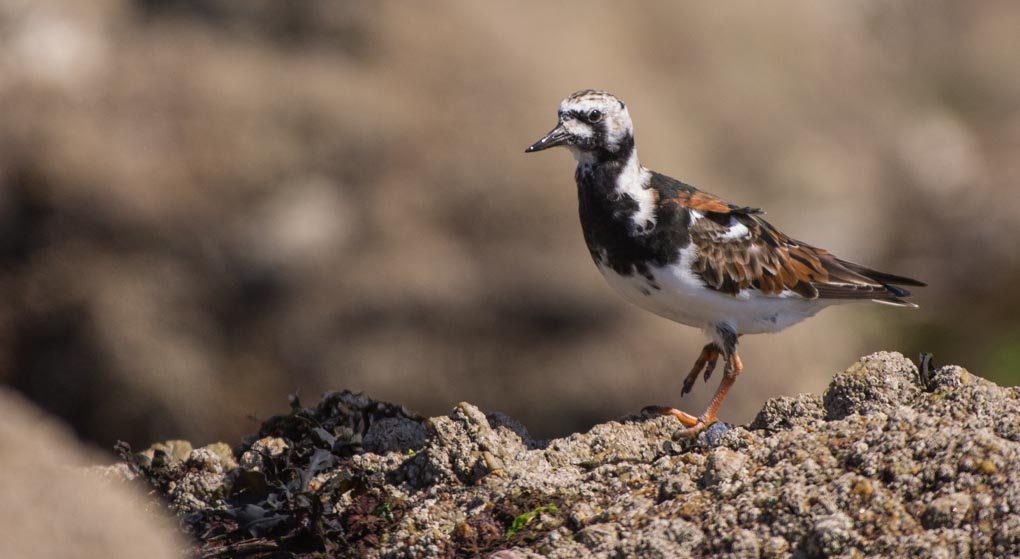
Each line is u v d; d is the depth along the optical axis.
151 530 4.99
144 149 19.28
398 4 20.53
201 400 17.16
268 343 17.55
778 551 5.42
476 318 17.39
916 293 22.39
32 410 17.02
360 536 6.39
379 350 17.22
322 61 20.22
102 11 21.19
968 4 29.56
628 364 17.00
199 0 21.17
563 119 8.02
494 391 16.94
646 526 5.78
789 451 5.93
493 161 18.62
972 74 27.98
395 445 7.34
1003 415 5.84
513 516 6.21
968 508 5.31
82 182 18.78
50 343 17.70
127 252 18.28
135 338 17.45
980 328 21.59
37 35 20.48
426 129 19.12
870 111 25.17
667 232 7.99
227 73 19.91
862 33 27.36
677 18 22.92
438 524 6.27
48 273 18.08
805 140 22.92
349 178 18.84
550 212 18.20
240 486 6.84
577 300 17.45
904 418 5.83
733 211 8.15
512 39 20.33
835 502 5.49
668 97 21.62
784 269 8.31
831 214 22.11
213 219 18.44
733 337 8.31
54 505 4.59
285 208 18.53
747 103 22.61
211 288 18.02
